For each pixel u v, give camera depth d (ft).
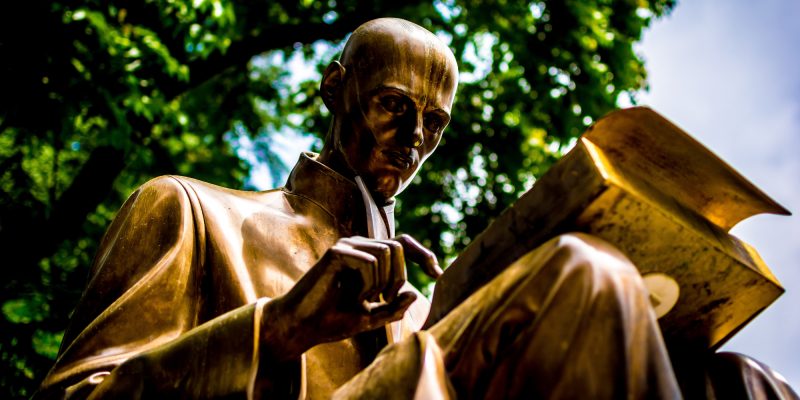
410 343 6.31
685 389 7.50
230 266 8.71
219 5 26.13
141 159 28.30
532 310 6.03
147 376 7.36
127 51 24.48
